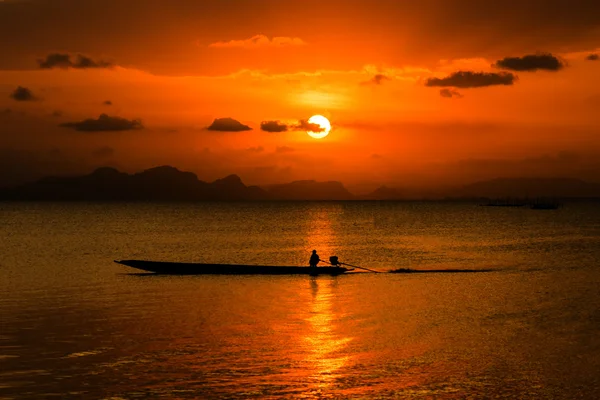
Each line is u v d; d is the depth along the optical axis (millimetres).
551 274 57844
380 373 25312
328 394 22891
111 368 25750
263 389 23391
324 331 32688
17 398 22266
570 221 194625
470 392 23125
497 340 30703
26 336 31188
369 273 57219
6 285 50062
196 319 35750
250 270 56969
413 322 35000
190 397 22547
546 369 25812
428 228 154250
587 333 32156
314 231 141375
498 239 112500
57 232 133750
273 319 35875
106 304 40656
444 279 53625
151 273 56906
